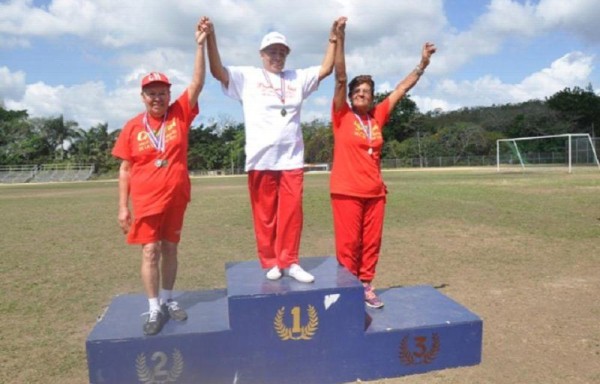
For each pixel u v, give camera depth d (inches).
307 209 612.1
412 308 181.6
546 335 193.9
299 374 158.1
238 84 172.1
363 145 182.9
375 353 162.1
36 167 2640.3
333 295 158.1
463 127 2763.3
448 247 368.2
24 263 339.3
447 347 167.5
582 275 282.7
